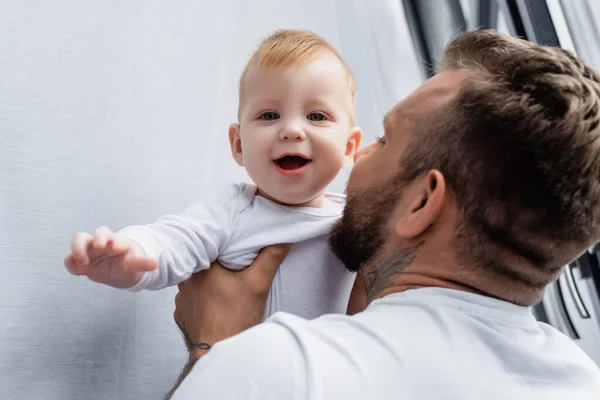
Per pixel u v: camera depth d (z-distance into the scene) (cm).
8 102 92
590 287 144
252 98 94
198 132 117
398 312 62
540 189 61
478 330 60
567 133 60
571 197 61
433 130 69
